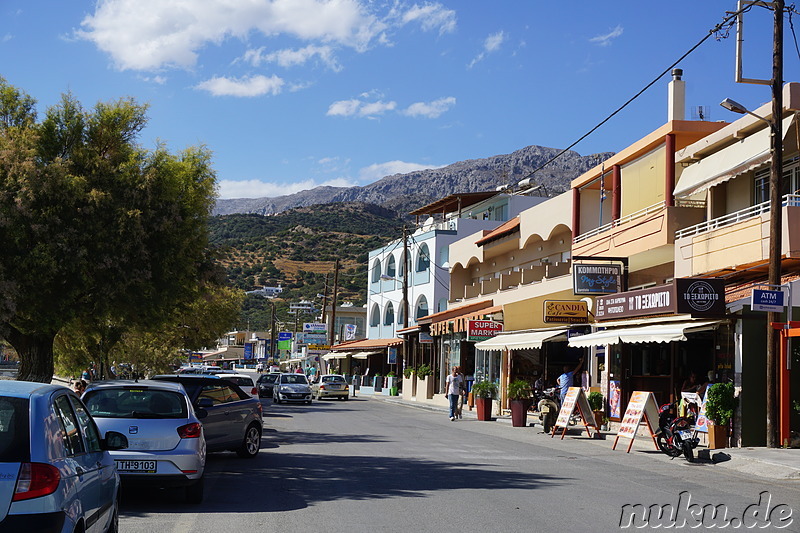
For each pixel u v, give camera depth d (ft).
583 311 91.09
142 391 36.70
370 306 239.91
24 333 67.26
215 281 74.74
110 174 63.31
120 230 60.54
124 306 62.95
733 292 67.41
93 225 60.08
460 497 37.73
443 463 52.49
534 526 30.63
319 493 38.55
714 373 67.10
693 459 57.36
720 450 58.29
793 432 60.18
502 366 116.78
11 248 58.54
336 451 59.57
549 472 48.85
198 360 313.12
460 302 158.10
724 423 61.26
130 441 34.60
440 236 193.06
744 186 75.56
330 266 504.84
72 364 103.86
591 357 93.40
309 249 533.55
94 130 64.95
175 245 65.92
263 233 572.92
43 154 62.13
